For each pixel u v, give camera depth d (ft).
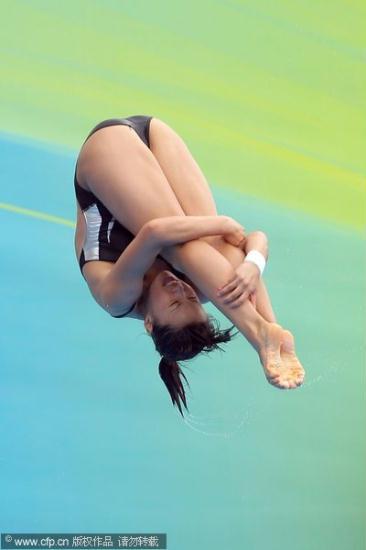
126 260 31.94
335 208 59.21
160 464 55.52
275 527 57.00
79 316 54.80
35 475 53.62
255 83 58.44
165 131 35.76
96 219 35.06
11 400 53.52
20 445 53.52
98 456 54.65
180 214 32.99
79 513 53.98
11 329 53.72
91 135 34.91
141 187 33.06
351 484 58.80
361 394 59.31
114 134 34.19
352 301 59.26
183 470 55.88
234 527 56.29
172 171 34.63
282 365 30.32
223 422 56.90
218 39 57.82
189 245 31.91
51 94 54.44
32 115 54.24
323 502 58.13
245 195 57.52
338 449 58.70
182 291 33.45
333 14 60.08
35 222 54.24
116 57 55.72
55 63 54.70
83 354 54.80
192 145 56.80
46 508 53.57
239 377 57.31
